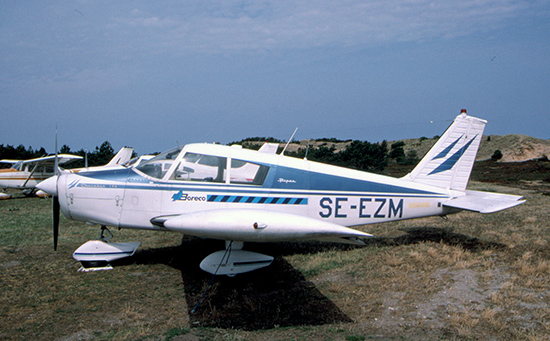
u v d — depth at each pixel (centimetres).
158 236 812
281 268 591
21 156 3369
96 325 405
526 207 1045
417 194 687
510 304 425
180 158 602
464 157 717
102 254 600
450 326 386
